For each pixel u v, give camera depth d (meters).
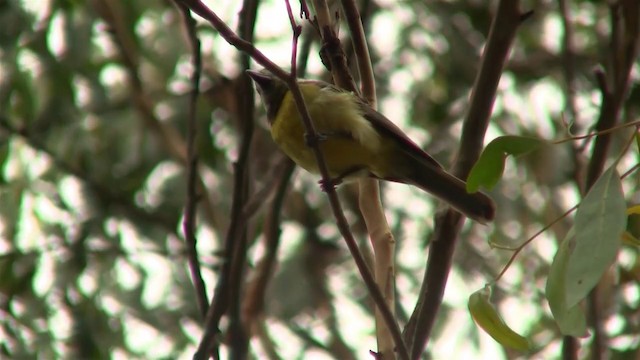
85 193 11.83
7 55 11.41
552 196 11.59
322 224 12.81
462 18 12.58
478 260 11.77
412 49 12.39
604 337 6.60
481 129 6.78
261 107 12.32
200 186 11.76
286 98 7.75
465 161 6.89
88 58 11.65
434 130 12.30
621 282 10.44
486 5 12.50
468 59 12.45
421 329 5.89
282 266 12.34
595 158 6.75
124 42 11.70
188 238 6.29
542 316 11.27
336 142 7.55
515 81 12.41
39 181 11.65
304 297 12.16
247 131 6.50
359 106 7.50
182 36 11.73
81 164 11.84
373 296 5.13
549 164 11.62
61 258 11.29
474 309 5.20
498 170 5.30
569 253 5.00
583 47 12.56
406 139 7.50
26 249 11.19
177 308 11.16
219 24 5.08
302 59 7.67
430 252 6.24
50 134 11.75
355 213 12.77
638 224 6.34
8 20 11.38
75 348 10.79
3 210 11.35
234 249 6.31
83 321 10.90
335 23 7.16
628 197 9.30
